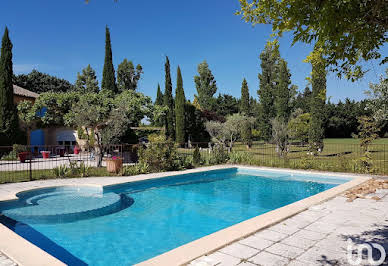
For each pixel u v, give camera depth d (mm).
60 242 5242
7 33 19594
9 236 4227
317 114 19719
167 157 13047
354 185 8492
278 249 3717
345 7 2055
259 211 7488
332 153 21641
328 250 3662
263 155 21062
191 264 3260
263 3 2646
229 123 28047
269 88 33656
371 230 4488
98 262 4430
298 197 9102
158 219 6742
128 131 18562
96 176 11109
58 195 8430
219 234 4211
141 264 3221
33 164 15578
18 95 22484
